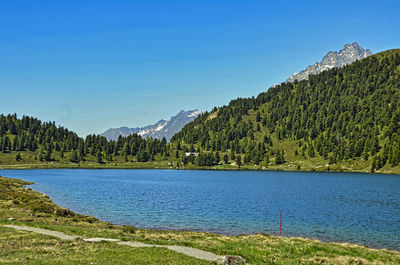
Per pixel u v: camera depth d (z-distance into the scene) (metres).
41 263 22.20
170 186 152.50
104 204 90.25
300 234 55.94
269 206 88.88
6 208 55.91
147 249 29.02
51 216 54.53
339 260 28.75
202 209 82.88
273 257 28.62
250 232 57.31
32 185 141.75
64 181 172.25
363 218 70.81
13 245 28.02
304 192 126.25
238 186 154.25
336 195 116.88
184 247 31.86
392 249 46.59
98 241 32.75
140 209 82.12
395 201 100.00
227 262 25.16
